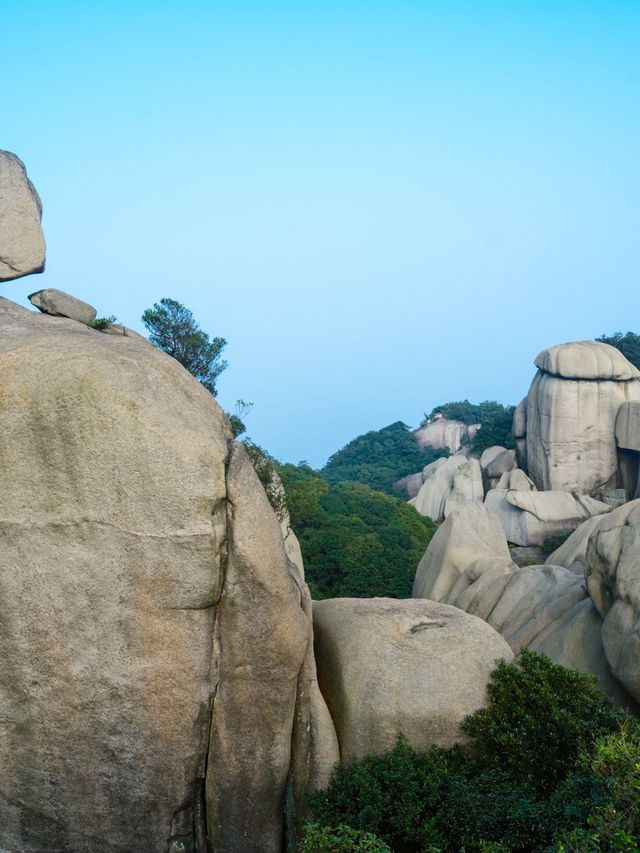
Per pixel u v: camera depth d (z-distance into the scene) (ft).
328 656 47.47
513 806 39.73
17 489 37.93
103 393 37.17
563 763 42.50
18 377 37.45
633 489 187.73
